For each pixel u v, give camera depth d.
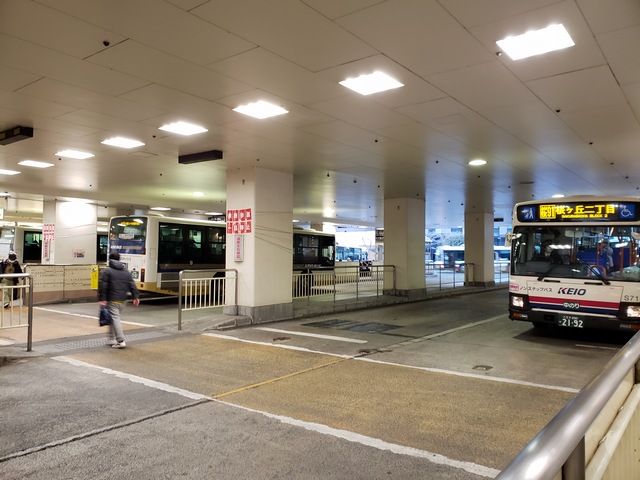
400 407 5.54
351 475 3.83
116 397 5.88
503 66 5.75
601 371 1.96
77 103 7.24
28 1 4.27
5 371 7.13
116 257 9.09
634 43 5.09
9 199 20.72
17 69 5.91
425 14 4.50
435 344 9.45
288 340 9.82
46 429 4.82
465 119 8.03
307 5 4.34
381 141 9.57
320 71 5.95
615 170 12.83
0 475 3.83
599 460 1.86
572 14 4.49
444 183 15.23
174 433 4.73
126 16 4.55
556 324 9.37
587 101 7.05
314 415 5.26
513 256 10.00
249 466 4.00
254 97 6.93
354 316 13.71
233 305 12.30
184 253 17.39
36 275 16.14
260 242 12.22
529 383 6.54
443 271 38.31
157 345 9.23
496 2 4.28
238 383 6.56
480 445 4.43
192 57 5.54
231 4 4.33
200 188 16.67
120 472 3.90
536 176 13.85
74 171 13.33
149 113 7.75
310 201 20.97
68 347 8.88
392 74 6.03
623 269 8.86
